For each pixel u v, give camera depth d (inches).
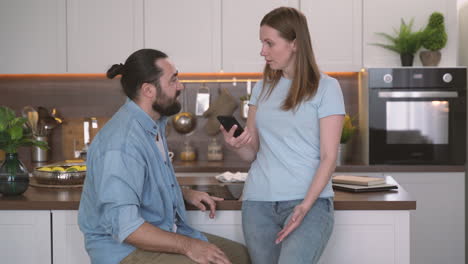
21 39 147.9
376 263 77.4
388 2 142.1
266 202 72.6
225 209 78.6
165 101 69.6
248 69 146.0
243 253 74.9
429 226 136.7
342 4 143.2
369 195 81.1
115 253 66.4
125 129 65.9
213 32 145.9
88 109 165.2
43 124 160.1
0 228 79.0
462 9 150.2
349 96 158.9
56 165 97.9
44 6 147.4
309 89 70.1
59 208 77.9
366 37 142.9
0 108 83.5
